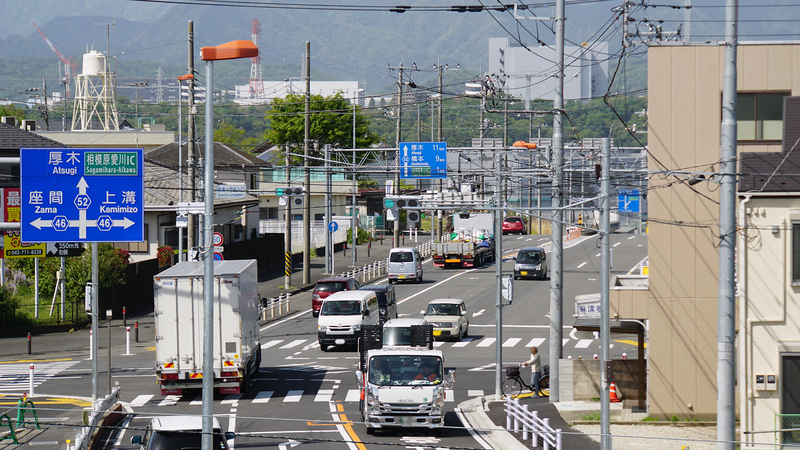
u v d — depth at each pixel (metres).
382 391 82.81
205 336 64.94
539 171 114.94
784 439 71.00
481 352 139.12
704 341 85.94
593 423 84.75
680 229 86.25
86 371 123.25
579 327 95.69
